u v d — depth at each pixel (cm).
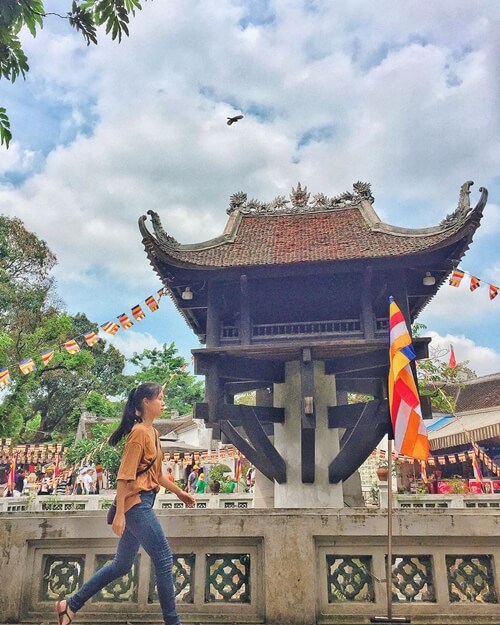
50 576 473
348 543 460
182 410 5309
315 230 1474
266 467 1339
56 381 4500
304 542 453
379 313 1318
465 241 1149
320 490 1261
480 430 2216
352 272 1223
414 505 1711
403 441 451
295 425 1330
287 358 1316
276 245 1388
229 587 482
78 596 397
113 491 2545
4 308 3325
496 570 448
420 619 434
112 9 467
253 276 1231
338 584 459
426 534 451
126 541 399
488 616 434
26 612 452
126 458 390
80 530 466
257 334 1251
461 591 451
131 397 432
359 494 1552
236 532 457
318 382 1326
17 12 450
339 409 1306
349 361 1266
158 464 414
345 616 437
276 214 1619
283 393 1373
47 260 3675
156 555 383
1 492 2436
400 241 1288
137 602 452
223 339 1252
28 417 4012
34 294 3459
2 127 469
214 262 1277
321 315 1277
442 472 2592
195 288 1355
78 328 4841
